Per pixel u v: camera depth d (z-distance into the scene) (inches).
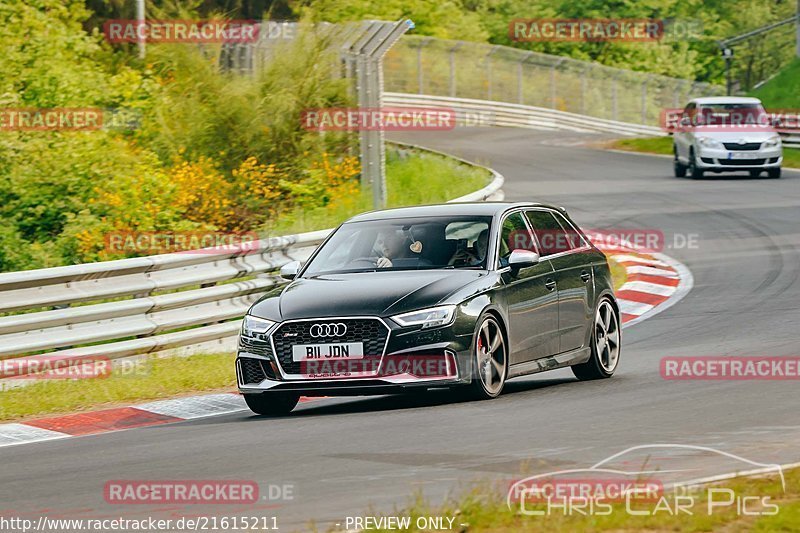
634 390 1556.3
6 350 1763.0
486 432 1279.5
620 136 7667.3
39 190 2802.7
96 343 2074.3
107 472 1194.6
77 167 2815.0
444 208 1665.8
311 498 1022.4
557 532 821.2
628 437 1219.2
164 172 3181.6
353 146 3548.2
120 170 2947.8
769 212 3873.0
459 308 1462.8
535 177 5142.7
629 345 2025.1
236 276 2111.2
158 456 1263.5
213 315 2063.2
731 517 842.8
